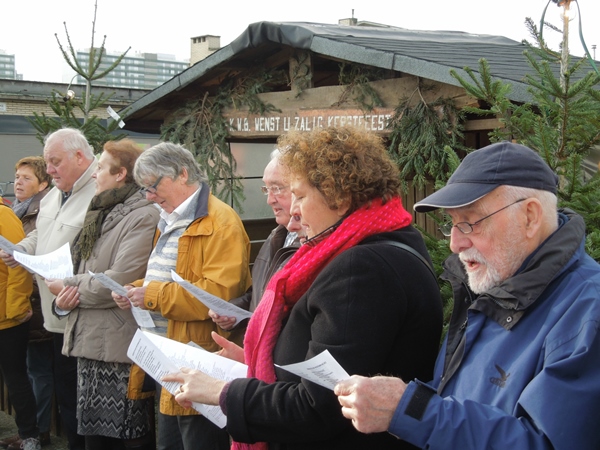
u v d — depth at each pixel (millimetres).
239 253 3279
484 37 7242
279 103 5246
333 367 1689
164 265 3314
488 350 1729
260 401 1979
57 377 4234
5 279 4340
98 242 3697
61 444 4777
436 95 4078
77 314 3594
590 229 2775
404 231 2078
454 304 1940
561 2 2977
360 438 1960
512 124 3057
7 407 5441
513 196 1716
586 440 1470
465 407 1563
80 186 4164
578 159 2730
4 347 4391
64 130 4184
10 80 16312
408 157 4094
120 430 3498
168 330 3279
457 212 1778
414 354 1964
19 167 5184
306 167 2062
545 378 1507
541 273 1657
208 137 5867
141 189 3789
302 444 2012
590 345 1506
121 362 3484
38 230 4363
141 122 6852
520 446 1490
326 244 2053
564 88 2850
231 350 2566
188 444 3150
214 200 3389
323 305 1924
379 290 1888
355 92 4629
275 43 5062
